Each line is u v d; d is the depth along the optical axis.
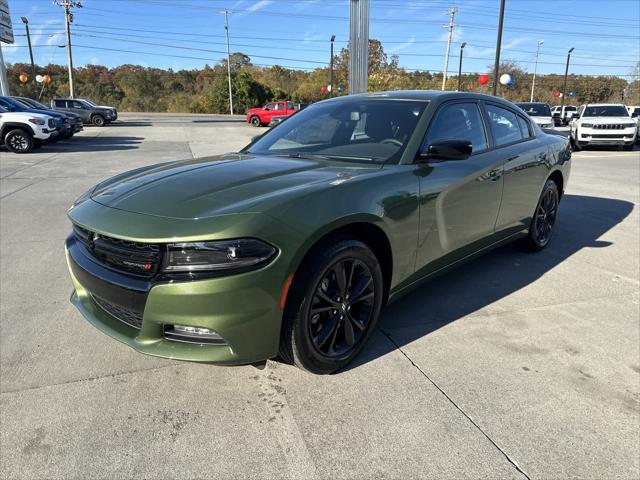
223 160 3.09
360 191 2.42
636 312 3.32
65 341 2.87
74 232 2.63
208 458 1.94
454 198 3.04
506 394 2.36
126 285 2.10
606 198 7.46
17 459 1.92
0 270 4.09
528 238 4.47
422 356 2.71
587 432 2.09
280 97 65.88
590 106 17.00
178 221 2.06
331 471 1.87
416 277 2.93
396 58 64.31
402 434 2.08
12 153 13.85
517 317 3.22
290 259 2.08
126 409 2.24
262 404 2.28
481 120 3.59
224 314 2.00
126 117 43.34
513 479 1.83
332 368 2.47
